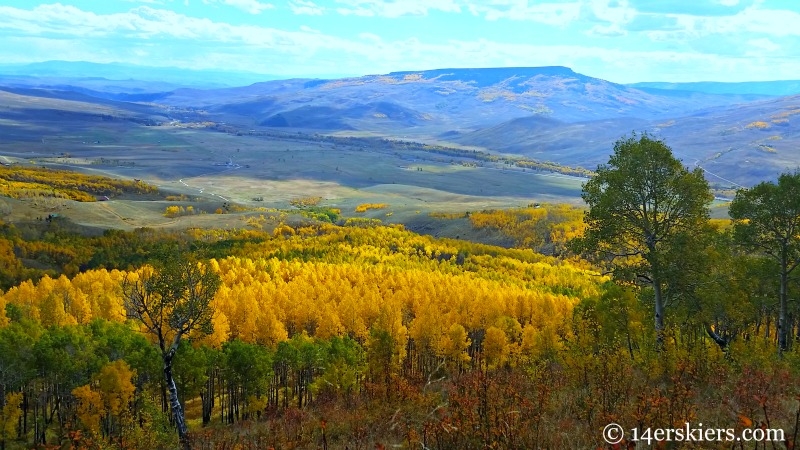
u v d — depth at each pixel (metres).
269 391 67.12
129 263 148.75
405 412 21.33
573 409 19.27
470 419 16.02
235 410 65.38
